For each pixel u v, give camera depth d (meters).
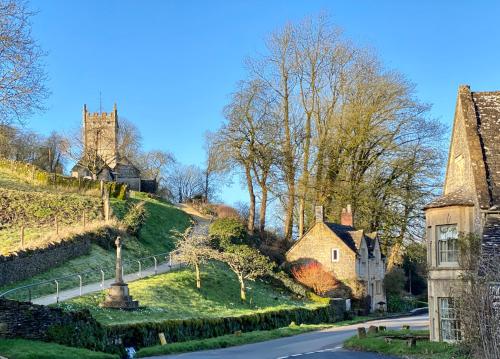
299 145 67.56
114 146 109.38
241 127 65.19
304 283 60.66
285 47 67.69
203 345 32.91
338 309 56.38
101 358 25.53
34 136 96.25
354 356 27.72
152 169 123.12
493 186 28.27
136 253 52.88
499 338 21.11
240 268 50.81
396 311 68.88
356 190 65.19
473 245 27.22
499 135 30.25
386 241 69.50
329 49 67.44
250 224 68.00
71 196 61.53
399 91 64.25
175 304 41.16
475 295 23.28
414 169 63.41
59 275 40.78
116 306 35.62
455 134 32.41
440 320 29.94
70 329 27.02
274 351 31.09
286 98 67.56
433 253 30.41
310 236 64.44
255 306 48.44
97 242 49.94
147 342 31.36
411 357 26.27
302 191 66.56
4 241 46.09
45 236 46.72
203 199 99.69
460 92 32.06
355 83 65.75
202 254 50.00
